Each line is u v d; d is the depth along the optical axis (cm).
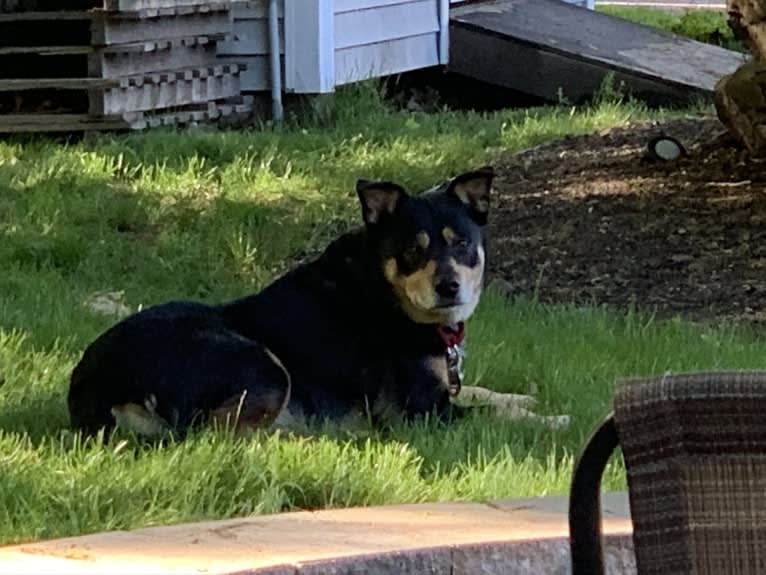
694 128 1170
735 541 204
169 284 836
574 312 759
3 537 392
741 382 204
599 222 930
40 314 717
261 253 895
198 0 1273
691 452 206
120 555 346
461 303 555
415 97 1547
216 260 886
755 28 995
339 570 343
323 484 449
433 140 1202
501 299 786
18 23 1355
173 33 1252
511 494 455
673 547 206
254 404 521
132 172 1082
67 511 415
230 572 330
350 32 1395
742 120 1018
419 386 562
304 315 559
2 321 690
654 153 1052
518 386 634
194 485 441
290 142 1186
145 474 449
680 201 956
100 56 1191
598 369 647
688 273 839
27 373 605
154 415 514
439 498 451
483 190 577
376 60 1431
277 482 449
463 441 523
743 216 918
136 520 411
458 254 560
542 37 1500
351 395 559
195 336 527
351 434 535
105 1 1188
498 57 1502
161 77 1229
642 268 851
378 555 348
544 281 841
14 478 440
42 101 1299
